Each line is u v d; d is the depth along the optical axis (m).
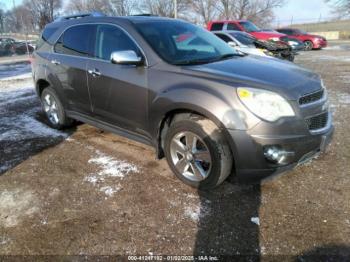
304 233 2.48
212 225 2.62
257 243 2.41
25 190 3.22
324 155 3.72
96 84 3.83
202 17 41.34
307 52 17.80
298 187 3.10
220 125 2.75
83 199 3.03
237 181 3.21
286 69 3.21
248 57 3.73
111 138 4.54
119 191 3.14
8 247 2.44
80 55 4.10
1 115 5.90
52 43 4.63
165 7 38.06
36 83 5.05
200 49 3.66
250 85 2.74
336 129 4.54
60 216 2.79
